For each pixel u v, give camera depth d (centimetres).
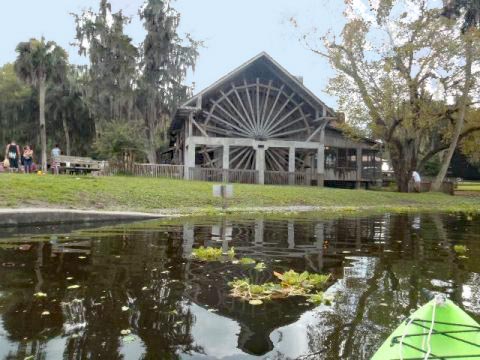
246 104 3109
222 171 2775
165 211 1242
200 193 1583
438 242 778
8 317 347
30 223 936
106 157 3061
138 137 3244
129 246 681
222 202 1459
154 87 4025
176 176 2734
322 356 281
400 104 2516
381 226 1041
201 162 3459
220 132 2983
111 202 1277
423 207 1853
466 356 221
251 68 3041
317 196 1853
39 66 3553
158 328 327
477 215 1474
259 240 766
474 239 824
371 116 2594
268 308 375
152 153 3969
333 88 2714
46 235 796
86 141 5097
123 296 406
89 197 1288
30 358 273
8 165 2353
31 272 498
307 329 327
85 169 2661
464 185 4581
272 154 3234
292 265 558
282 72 2945
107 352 283
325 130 3503
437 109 2600
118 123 3184
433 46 2398
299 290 431
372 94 2536
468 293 428
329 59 2719
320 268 541
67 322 337
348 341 304
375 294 421
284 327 331
